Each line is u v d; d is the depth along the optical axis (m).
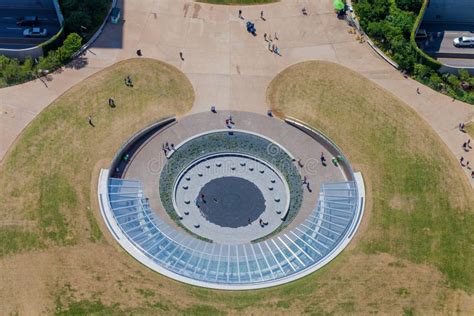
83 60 138.25
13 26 144.62
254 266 115.56
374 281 114.06
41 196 120.50
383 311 111.12
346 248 117.56
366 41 144.25
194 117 134.00
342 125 132.75
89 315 108.50
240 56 141.12
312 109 134.88
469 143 131.12
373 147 130.00
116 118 131.25
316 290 112.69
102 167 124.81
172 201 125.94
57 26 145.25
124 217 120.06
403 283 114.06
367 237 118.94
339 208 123.00
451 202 123.69
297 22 146.38
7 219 117.75
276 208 126.62
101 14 143.50
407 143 130.75
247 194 127.88
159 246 116.75
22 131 128.62
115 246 115.50
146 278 112.38
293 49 142.62
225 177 129.50
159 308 109.56
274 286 112.88
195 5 147.25
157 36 142.62
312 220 122.62
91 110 131.88
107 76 136.62
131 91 135.00
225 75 138.62
